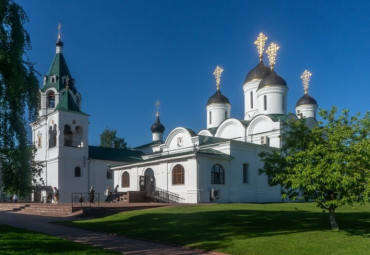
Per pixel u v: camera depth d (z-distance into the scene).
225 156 34.94
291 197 16.23
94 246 12.57
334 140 14.69
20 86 14.10
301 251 11.60
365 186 13.92
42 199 44.34
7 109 14.79
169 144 45.31
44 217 24.23
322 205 16.06
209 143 39.72
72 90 49.62
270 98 45.78
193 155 32.66
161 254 11.53
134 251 11.98
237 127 45.62
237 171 36.12
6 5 14.41
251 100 50.28
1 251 10.81
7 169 15.17
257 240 13.35
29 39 15.38
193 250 12.21
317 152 14.56
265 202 37.59
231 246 12.47
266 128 42.47
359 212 24.20
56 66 49.16
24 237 13.79
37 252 10.80
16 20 14.66
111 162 49.97
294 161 15.84
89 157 48.03
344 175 13.98
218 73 54.72
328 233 14.89
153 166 37.41
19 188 15.30
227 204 28.55
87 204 29.78
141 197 36.31
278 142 40.44
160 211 22.88
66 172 44.94
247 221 18.62
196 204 28.77
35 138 49.84
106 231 16.41
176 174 34.69
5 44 14.11
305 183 14.44
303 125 16.56
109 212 24.41
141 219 19.84
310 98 51.59
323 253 11.34
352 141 14.99
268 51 48.69
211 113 53.47
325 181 13.95
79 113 47.09
